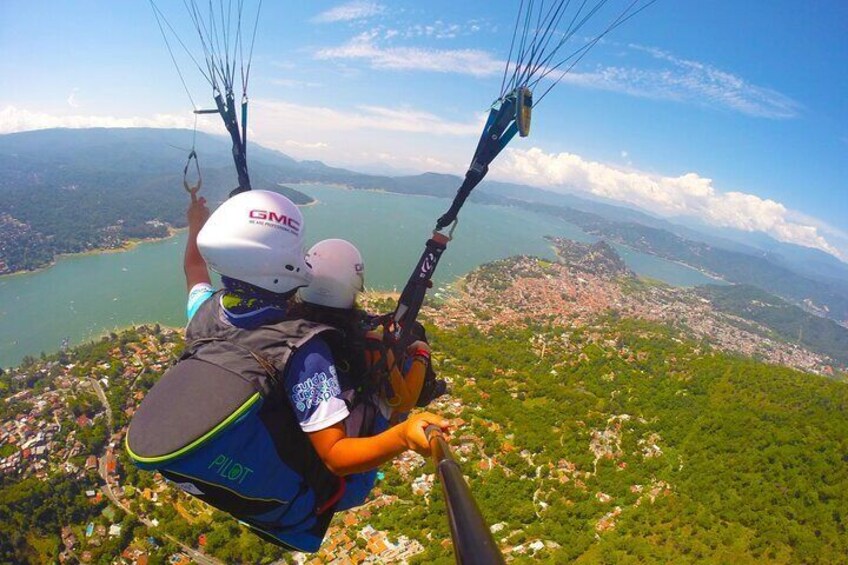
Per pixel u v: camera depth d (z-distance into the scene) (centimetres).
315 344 171
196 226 269
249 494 167
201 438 145
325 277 196
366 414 198
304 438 175
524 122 221
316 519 196
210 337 173
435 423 142
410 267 10331
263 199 183
